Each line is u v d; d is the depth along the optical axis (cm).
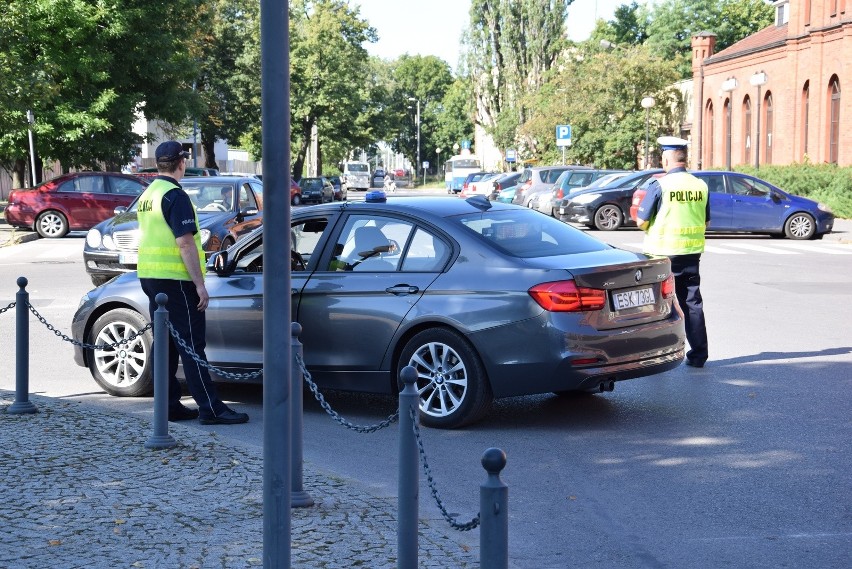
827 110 3891
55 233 2636
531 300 708
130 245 1545
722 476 612
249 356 812
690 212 946
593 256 757
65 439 683
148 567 443
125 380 854
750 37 5188
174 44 3362
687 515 541
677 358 782
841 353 1023
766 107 4525
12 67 2653
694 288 956
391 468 639
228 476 593
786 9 4862
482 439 709
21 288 770
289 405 394
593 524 528
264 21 376
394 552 465
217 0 5200
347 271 776
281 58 378
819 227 2486
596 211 2903
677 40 8056
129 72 3338
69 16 2981
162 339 667
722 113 4991
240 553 461
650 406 807
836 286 1555
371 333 755
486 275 726
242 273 825
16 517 516
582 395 852
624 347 729
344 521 512
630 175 2972
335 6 7106
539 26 7175
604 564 471
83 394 868
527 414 788
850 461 642
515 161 7181
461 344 725
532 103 6241
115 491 563
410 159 13812
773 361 986
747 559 475
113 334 855
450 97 12450
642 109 5091
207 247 1471
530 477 615
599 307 718
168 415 732
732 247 2253
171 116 3506
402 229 769
